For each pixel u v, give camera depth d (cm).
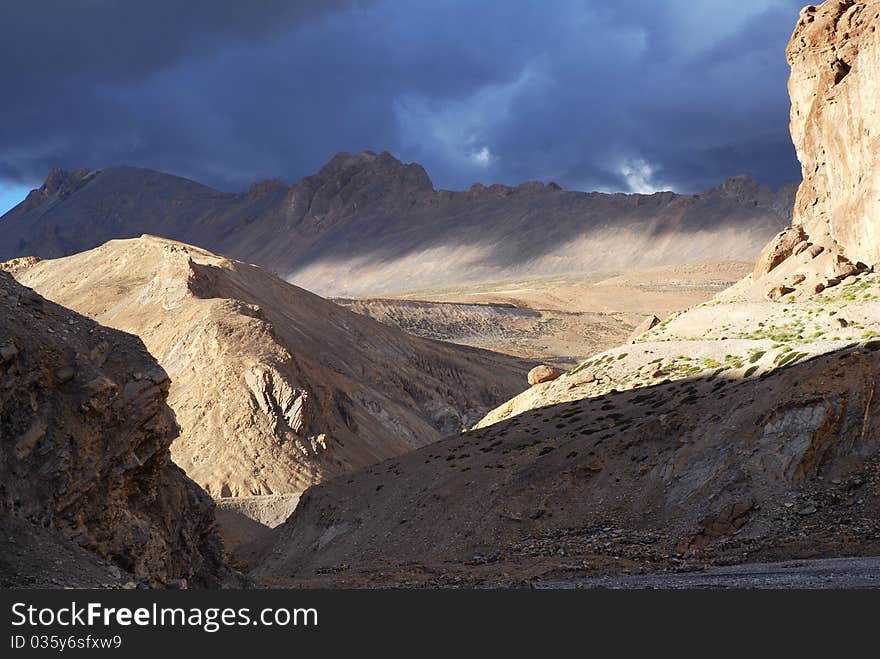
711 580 3216
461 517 5944
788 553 3831
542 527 5412
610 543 4756
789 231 9981
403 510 6619
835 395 4644
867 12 9306
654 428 5575
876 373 4631
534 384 9631
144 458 3152
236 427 13000
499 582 4122
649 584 3297
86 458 2914
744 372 6356
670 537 4572
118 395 3062
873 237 8731
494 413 9325
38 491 2758
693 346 8150
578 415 7244
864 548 3628
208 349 14662
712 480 4762
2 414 2794
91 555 2758
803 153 10400
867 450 4369
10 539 2606
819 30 9938
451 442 7919
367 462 14162
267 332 15175
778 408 4775
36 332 2992
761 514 4322
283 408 13338
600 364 8781
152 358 3262
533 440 6888
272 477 12269
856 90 9162
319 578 5169
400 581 4447
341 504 7344
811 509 4197
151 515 3256
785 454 4541
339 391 16462
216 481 12206
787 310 8456
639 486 5238
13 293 3097
